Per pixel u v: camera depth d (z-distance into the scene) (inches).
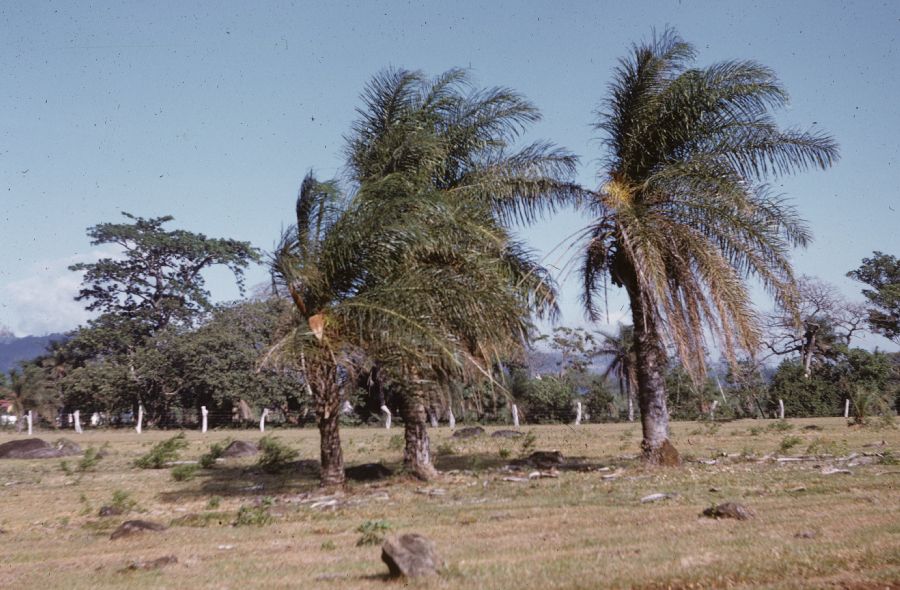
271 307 2096.5
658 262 561.3
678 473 572.1
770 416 1959.9
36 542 382.3
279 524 407.8
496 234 592.7
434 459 833.5
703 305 584.1
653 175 608.4
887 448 762.8
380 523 363.3
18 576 295.6
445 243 537.3
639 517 366.3
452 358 503.8
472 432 1284.4
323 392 565.6
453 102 639.1
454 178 641.6
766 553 263.0
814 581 225.5
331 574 267.1
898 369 2182.6
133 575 283.1
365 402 2036.2
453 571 256.5
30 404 2258.9
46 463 941.2
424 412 621.6
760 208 582.6
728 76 605.0
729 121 613.0
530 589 230.5
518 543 310.2
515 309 558.3
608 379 2159.2
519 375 1893.5
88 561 322.7
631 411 2073.1
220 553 325.4
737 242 580.4
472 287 540.1
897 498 387.5
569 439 1109.7
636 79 634.8
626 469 615.5
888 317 2182.6
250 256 2568.9
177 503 539.5
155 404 2182.6
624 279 641.0
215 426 2149.4
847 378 1988.2
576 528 343.9
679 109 607.2
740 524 328.2
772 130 601.3
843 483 457.4
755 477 520.7
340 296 551.2
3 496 607.5
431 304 516.4
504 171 639.1
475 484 568.1
